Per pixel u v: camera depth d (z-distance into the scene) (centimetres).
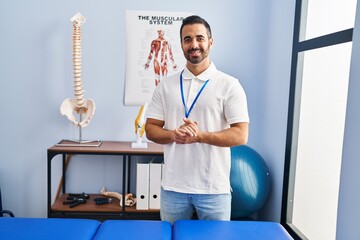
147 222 130
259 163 218
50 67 246
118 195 242
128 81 250
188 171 147
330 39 163
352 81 128
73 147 222
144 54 249
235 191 204
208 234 120
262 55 252
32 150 253
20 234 116
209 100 144
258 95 255
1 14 240
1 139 251
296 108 207
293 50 203
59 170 254
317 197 190
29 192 256
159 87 158
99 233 119
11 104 248
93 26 245
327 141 180
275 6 232
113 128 254
